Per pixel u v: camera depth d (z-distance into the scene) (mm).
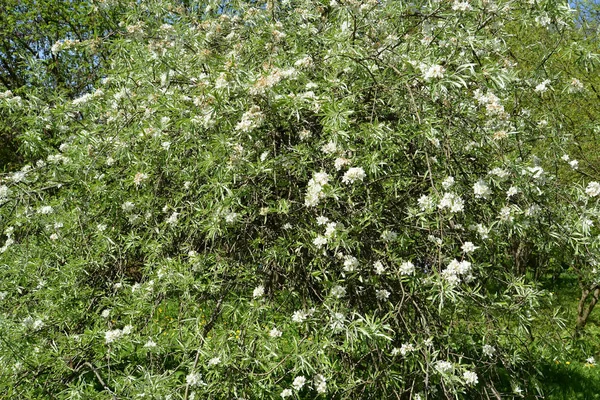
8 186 2812
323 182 2096
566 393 3527
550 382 3629
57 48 3012
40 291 2686
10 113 3262
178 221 2609
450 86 2273
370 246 2297
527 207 2328
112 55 3387
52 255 2865
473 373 2064
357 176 2059
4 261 2977
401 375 2219
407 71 2352
